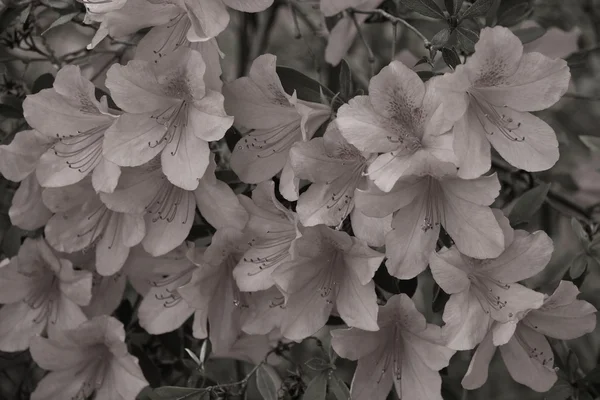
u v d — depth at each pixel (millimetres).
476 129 786
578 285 884
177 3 806
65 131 859
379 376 847
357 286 819
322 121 827
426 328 831
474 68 774
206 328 876
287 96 812
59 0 901
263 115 835
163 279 893
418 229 795
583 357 1064
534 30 947
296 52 1124
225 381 961
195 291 850
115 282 905
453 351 829
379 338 841
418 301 1024
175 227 847
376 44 1105
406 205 796
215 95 809
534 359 836
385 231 798
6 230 961
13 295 911
